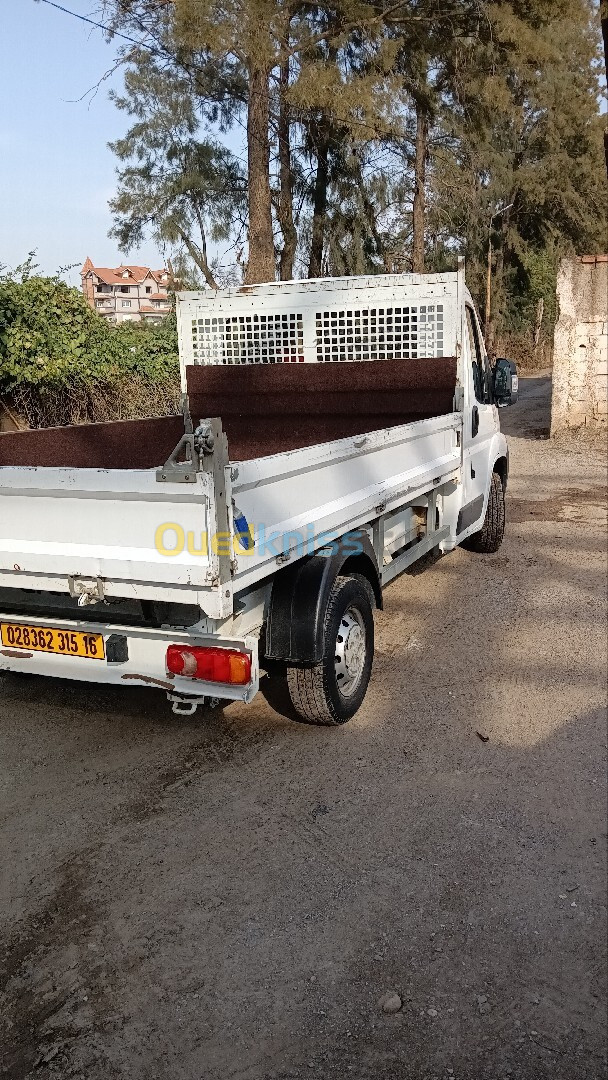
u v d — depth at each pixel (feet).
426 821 11.32
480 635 18.31
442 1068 7.54
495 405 23.93
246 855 10.63
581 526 28.68
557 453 45.83
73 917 9.53
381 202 77.25
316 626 12.37
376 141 65.41
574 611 19.79
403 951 8.95
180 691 11.32
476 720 14.30
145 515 9.89
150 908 9.66
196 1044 7.82
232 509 9.86
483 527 24.20
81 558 10.38
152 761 13.07
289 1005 8.25
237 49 45.50
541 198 108.88
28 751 13.42
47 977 8.66
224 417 21.18
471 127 66.95
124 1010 8.23
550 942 9.06
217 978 8.61
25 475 10.49
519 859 10.46
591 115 102.89
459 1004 8.24
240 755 13.24
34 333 30.73
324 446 12.33
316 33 52.85
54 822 11.39
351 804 11.76
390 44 54.19
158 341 38.14
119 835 11.08
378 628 18.86
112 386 35.53
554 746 13.35
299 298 19.93
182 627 11.33
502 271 118.52
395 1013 8.13
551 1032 7.91
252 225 57.21
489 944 9.04
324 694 13.16
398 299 19.06
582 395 50.21
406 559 16.79
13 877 10.23
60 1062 7.65
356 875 10.21
